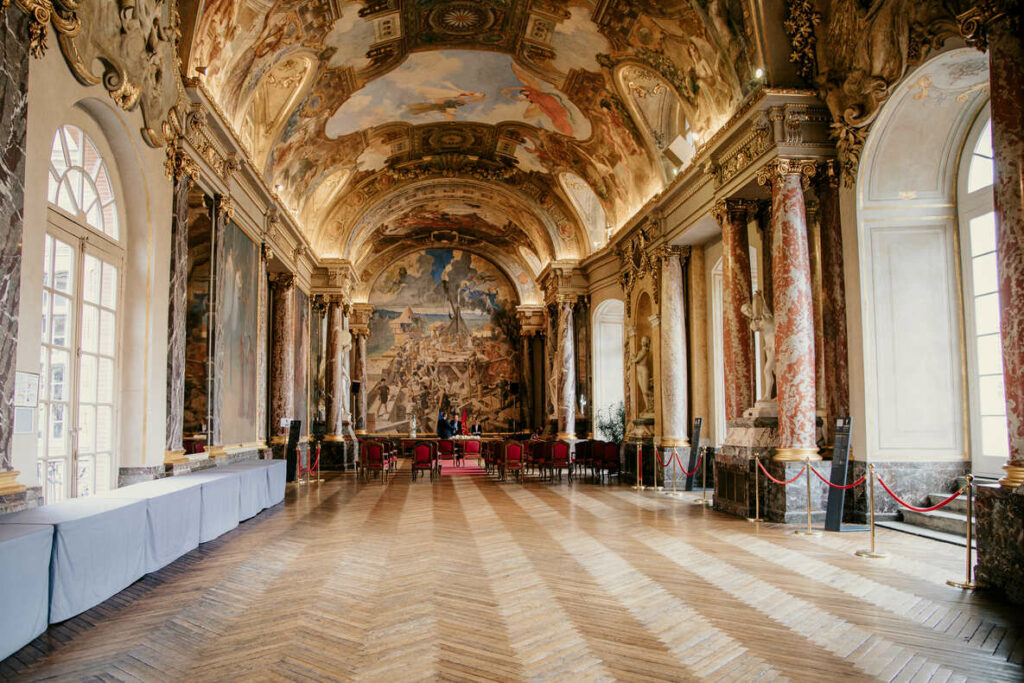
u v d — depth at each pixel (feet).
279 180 59.21
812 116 36.60
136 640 16.66
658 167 56.59
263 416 52.85
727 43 39.70
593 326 79.36
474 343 111.65
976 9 23.25
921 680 14.19
